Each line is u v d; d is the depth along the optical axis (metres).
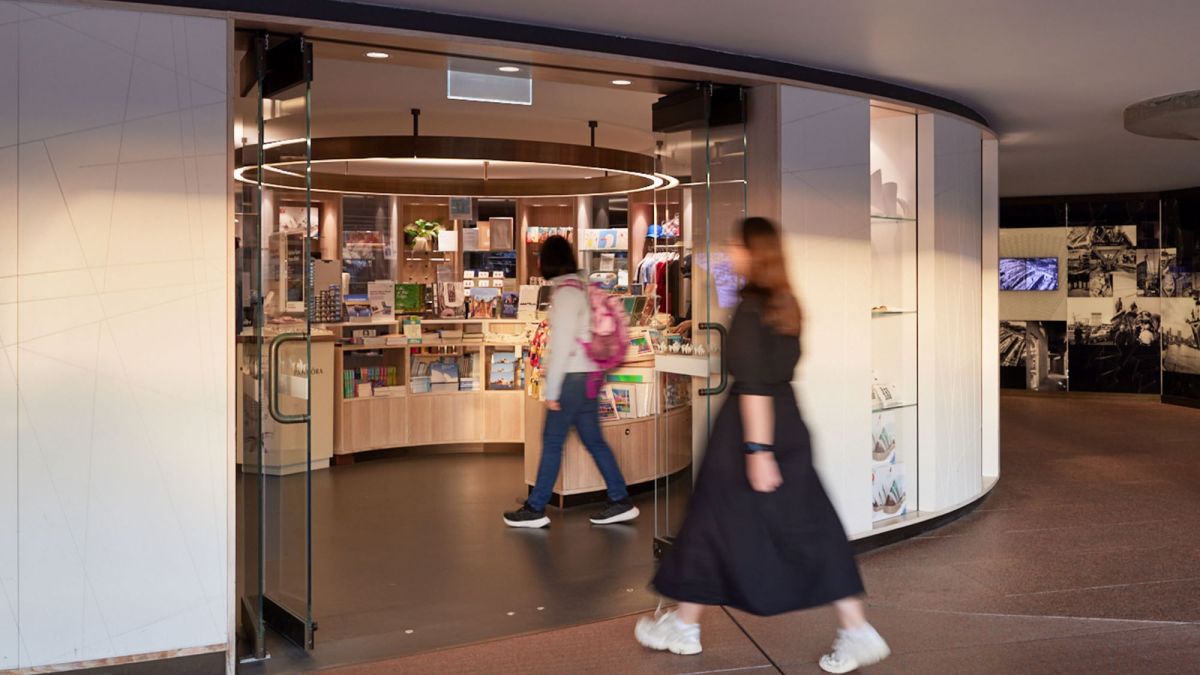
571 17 4.97
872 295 7.12
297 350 4.63
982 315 8.83
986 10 4.96
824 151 6.18
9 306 4.04
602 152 8.68
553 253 6.98
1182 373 14.00
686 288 6.11
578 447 7.71
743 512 4.18
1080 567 6.12
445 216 13.71
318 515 7.38
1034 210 15.05
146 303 4.22
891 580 5.88
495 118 9.05
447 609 5.28
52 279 4.09
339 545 6.56
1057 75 6.52
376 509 7.57
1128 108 7.70
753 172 6.07
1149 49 5.83
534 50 5.10
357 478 8.75
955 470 7.43
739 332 4.18
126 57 4.15
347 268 13.20
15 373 4.05
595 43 5.30
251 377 4.73
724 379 5.79
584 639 4.82
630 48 5.41
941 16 5.05
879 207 7.17
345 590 5.61
